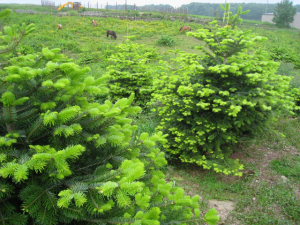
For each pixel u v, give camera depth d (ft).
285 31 106.22
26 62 6.20
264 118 14.23
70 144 5.84
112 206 5.37
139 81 21.52
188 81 13.71
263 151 16.94
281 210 10.98
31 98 5.64
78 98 6.11
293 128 20.26
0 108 5.45
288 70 31.94
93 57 42.75
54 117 4.86
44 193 5.14
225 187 12.78
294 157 15.90
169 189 6.51
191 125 14.24
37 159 4.52
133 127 7.88
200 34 13.09
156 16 103.09
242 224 10.15
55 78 5.60
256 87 13.46
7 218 4.80
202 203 11.11
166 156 14.65
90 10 115.75
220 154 13.50
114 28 78.54
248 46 12.71
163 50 59.21
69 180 5.63
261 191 12.23
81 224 5.70
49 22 74.95
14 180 4.88
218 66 12.43
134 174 4.83
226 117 13.20
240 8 14.85
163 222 6.19
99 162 6.50
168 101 14.32
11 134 5.25
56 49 6.47
